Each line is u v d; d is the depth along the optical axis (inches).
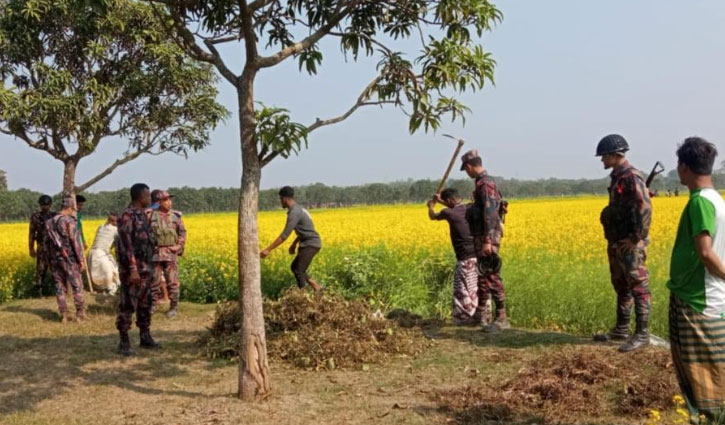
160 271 381.4
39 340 311.0
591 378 213.3
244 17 196.9
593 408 191.8
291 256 495.5
